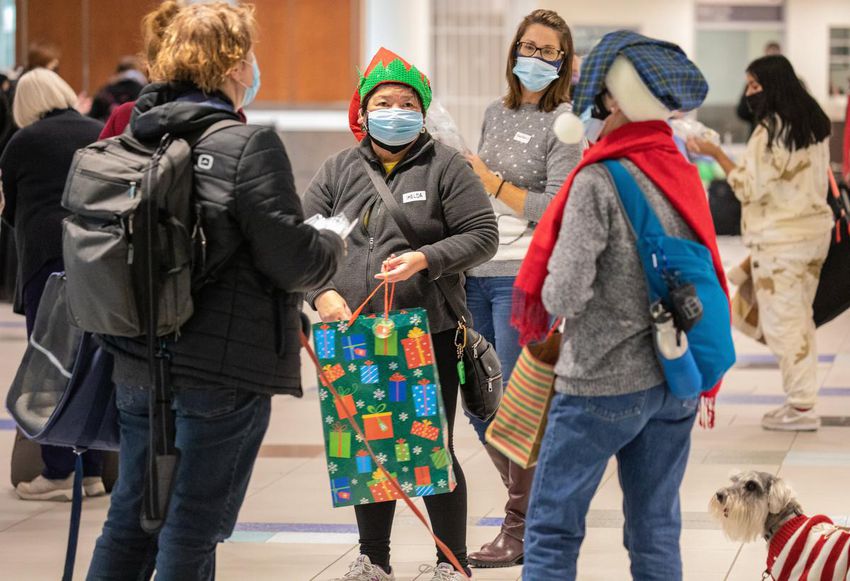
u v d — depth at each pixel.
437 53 42.69
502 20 42.66
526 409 8.18
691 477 14.22
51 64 21.12
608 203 7.70
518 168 11.59
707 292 7.75
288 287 7.68
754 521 9.26
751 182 16.42
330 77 43.19
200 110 7.70
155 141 7.81
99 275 7.41
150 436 7.53
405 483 9.52
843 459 15.06
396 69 10.05
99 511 13.09
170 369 7.59
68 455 13.52
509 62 11.77
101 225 7.57
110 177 7.54
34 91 13.59
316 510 13.13
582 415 7.77
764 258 16.64
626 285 7.73
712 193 42.62
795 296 16.59
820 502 13.03
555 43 11.48
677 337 7.63
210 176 7.57
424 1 41.53
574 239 7.62
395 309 9.93
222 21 7.98
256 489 14.06
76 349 9.14
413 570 11.02
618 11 49.81
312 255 7.66
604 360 7.71
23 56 43.00
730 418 17.73
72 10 42.88
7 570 11.09
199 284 7.61
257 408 7.84
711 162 42.47
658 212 7.76
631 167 7.79
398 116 9.88
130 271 7.41
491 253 9.99
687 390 7.70
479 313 11.85
